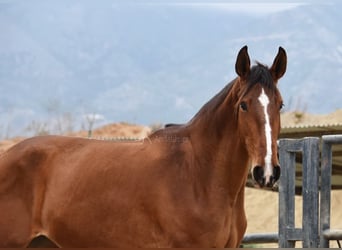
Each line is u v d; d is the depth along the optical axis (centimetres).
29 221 869
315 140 1045
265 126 748
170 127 855
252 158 759
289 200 1063
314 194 1041
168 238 796
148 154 833
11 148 907
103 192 834
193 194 801
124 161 838
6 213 872
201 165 809
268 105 756
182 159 816
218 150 804
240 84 791
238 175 801
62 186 859
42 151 885
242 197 820
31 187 875
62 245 862
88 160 859
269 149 742
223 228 795
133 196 817
